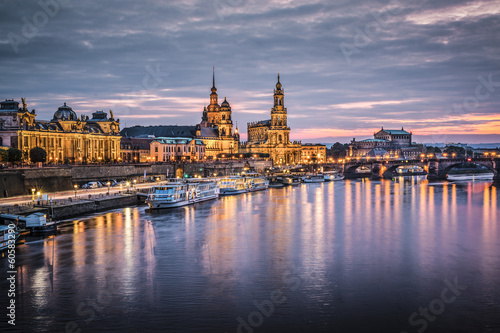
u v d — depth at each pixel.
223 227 125.50
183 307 68.56
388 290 75.25
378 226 127.69
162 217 142.25
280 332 61.25
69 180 186.62
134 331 61.41
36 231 111.44
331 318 65.12
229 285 77.25
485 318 65.19
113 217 140.38
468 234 116.38
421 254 96.50
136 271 84.38
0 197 146.88
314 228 124.50
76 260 91.00
